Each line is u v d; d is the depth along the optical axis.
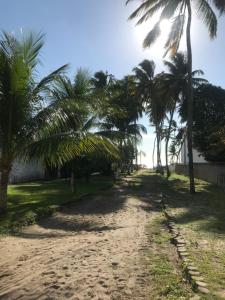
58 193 20.78
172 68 37.72
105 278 6.32
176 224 11.55
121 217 13.61
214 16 21.89
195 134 35.66
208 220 12.26
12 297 5.62
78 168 21.28
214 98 35.97
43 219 12.96
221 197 19.98
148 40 23.66
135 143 37.25
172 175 48.09
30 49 12.88
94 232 10.68
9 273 6.69
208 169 32.78
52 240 9.42
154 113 47.47
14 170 28.66
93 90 16.41
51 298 5.56
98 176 43.28
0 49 12.60
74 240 9.36
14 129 13.08
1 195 13.14
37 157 12.83
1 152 13.19
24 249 8.39
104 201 18.59
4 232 10.28
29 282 6.20
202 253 7.84
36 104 13.38
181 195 21.67
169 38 23.70
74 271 6.70
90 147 13.34
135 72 46.22
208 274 6.39
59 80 13.82
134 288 5.89
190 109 23.33
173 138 59.53
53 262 7.29
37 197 18.61
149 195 21.88
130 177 45.19
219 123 32.94
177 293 5.62
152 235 9.94
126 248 8.41
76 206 16.61
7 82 12.47
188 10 22.89
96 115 18.59
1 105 12.75
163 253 8.00
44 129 13.30
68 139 12.80
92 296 5.61
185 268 6.68
